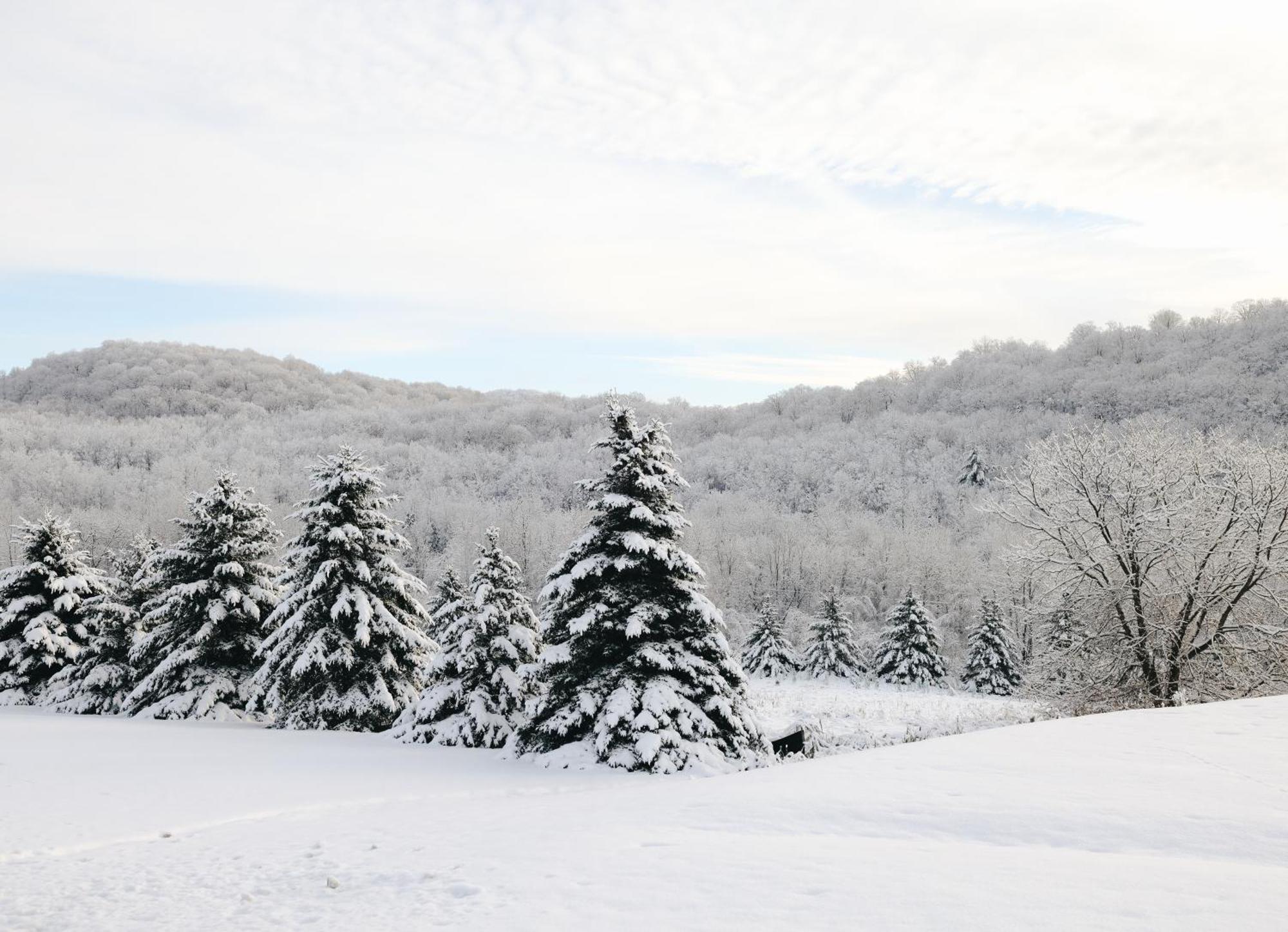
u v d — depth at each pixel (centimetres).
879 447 13900
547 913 486
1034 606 2572
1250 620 2234
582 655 1739
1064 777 791
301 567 2262
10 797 1129
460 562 9606
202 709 2372
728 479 14238
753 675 5797
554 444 16850
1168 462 2295
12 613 2809
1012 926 404
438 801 1193
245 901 627
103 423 18088
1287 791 698
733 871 541
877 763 939
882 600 8488
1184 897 439
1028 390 15100
